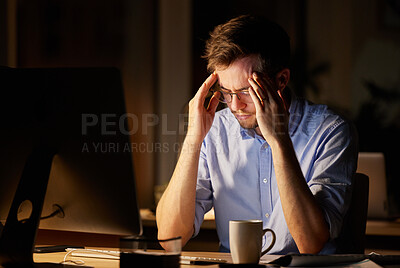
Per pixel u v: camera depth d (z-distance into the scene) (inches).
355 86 218.7
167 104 216.5
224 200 75.2
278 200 71.1
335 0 220.2
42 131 52.8
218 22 219.0
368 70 218.7
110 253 58.6
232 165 75.0
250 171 74.1
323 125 72.8
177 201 67.7
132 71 214.7
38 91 52.5
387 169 201.3
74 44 205.3
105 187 51.1
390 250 100.3
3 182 56.1
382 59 217.9
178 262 48.0
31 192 52.4
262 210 73.5
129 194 50.4
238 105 67.9
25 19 199.3
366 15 219.0
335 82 219.5
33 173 52.6
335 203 65.0
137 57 215.3
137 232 51.3
